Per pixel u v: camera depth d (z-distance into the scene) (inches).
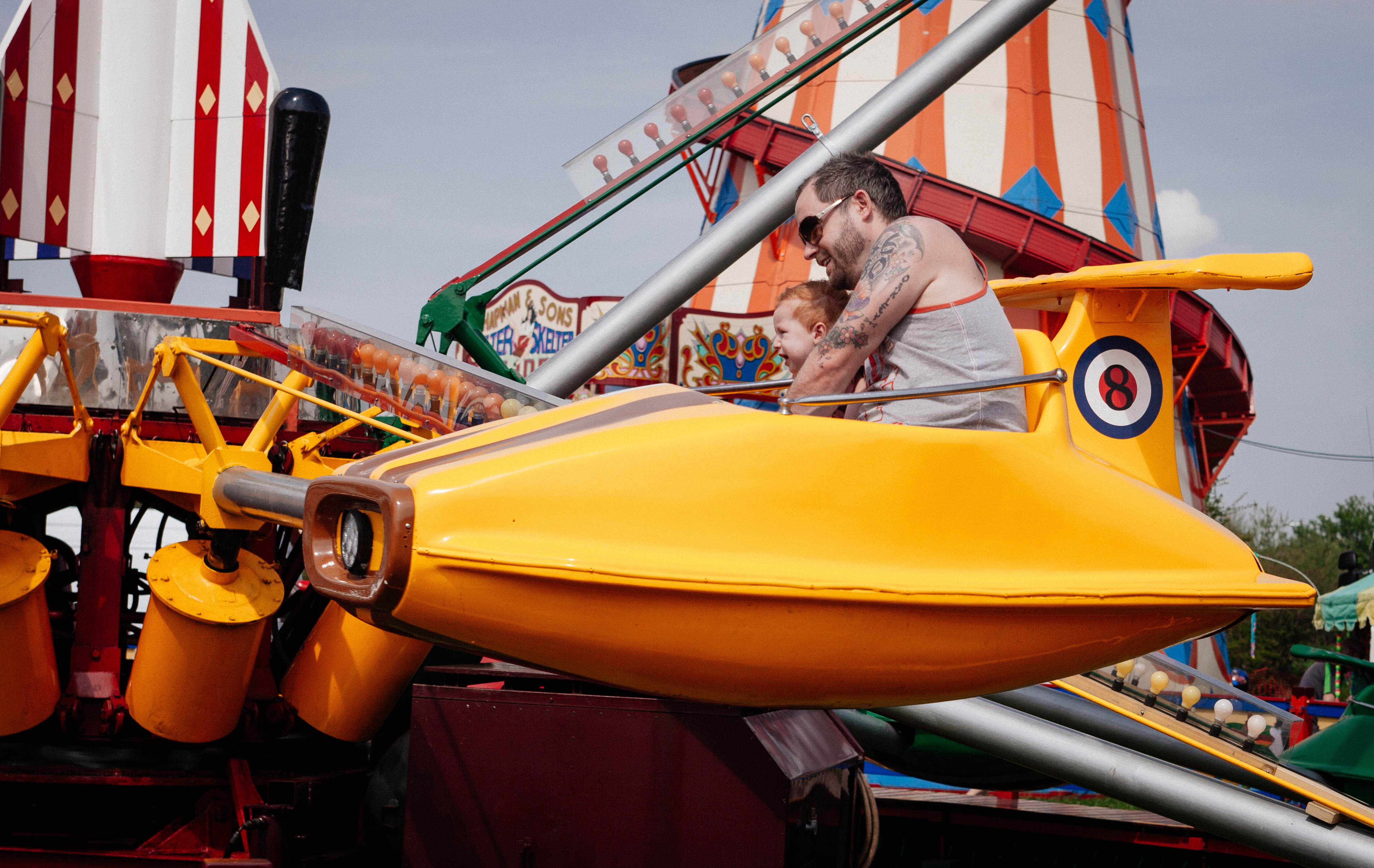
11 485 164.6
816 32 204.2
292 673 177.0
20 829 173.8
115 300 200.5
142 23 212.1
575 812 150.9
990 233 617.6
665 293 207.5
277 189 205.9
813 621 88.1
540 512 83.2
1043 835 255.4
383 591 79.9
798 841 147.9
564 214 182.1
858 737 249.8
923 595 90.3
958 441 98.3
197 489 165.5
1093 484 105.6
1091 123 730.2
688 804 147.0
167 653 157.6
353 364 126.6
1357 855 166.1
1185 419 739.4
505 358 580.7
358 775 176.1
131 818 177.0
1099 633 100.7
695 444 89.4
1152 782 180.1
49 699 161.5
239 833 150.7
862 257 117.8
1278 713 188.2
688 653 87.0
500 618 82.4
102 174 211.6
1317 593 110.4
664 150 192.7
